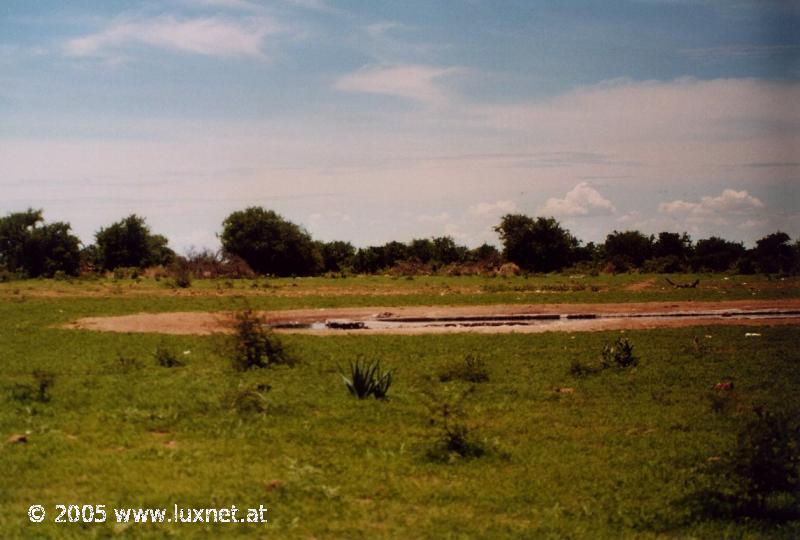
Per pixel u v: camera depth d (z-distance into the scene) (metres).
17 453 11.59
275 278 71.00
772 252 69.75
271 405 15.09
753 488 9.83
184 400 15.57
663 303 40.38
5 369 19.86
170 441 12.75
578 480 10.94
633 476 11.07
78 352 22.98
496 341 25.58
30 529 8.74
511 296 44.97
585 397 16.64
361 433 13.34
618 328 30.09
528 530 9.00
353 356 22.33
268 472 10.99
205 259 70.19
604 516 9.58
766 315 35.06
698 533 9.12
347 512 9.51
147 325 31.12
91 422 13.69
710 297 43.28
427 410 15.04
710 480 10.82
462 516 9.46
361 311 37.38
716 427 13.95
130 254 80.88
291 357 20.86
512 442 12.96
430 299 43.16
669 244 88.50
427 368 20.33
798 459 10.13
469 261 87.44
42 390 15.79
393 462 11.62
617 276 69.31
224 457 11.77
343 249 90.94
